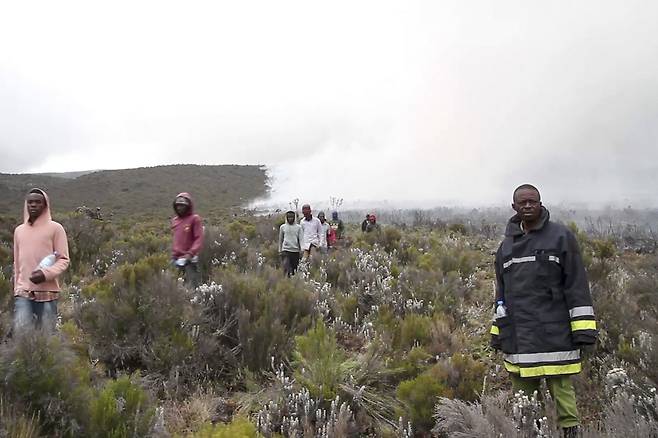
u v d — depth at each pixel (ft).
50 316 15.94
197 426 12.96
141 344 16.33
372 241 50.19
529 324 11.70
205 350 16.47
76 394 10.11
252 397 14.73
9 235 47.55
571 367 11.40
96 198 285.02
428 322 19.03
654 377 13.10
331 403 13.48
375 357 16.06
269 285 23.34
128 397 10.59
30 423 9.12
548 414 11.05
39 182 312.50
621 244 52.16
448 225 83.15
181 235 25.72
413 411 13.01
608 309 18.04
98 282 23.31
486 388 14.02
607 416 10.90
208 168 389.39
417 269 29.99
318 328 15.39
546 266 11.67
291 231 35.65
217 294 19.39
